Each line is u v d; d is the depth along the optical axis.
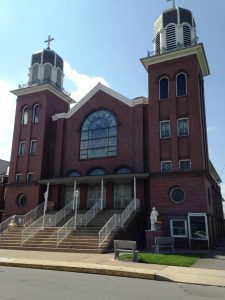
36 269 12.35
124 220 22.78
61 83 37.25
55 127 33.66
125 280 10.10
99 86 32.69
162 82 28.58
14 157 33.34
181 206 23.89
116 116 30.72
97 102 32.31
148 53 29.75
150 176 25.66
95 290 8.30
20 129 34.25
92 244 19.22
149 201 26.11
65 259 14.66
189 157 25.22
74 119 33.00
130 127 29.78
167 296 7.78
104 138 30.88
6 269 12.20
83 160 31.06
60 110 36.12
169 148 26.22
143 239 24.45
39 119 33.50
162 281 10.08
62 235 21.27
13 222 26.95
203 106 29.64
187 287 9.10
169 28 30.06
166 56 28.39
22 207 30.84
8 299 7.02
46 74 35.81
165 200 24.56
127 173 26.61
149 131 27.30
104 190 29.05
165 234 23.62
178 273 10.89
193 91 26.66
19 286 8.58
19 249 20.44
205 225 22.69
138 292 8.19
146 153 28.30
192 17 30.77
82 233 21.28
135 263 13.16
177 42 29.02
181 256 15.89
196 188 23.83
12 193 31.89
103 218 25.05
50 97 34.62
